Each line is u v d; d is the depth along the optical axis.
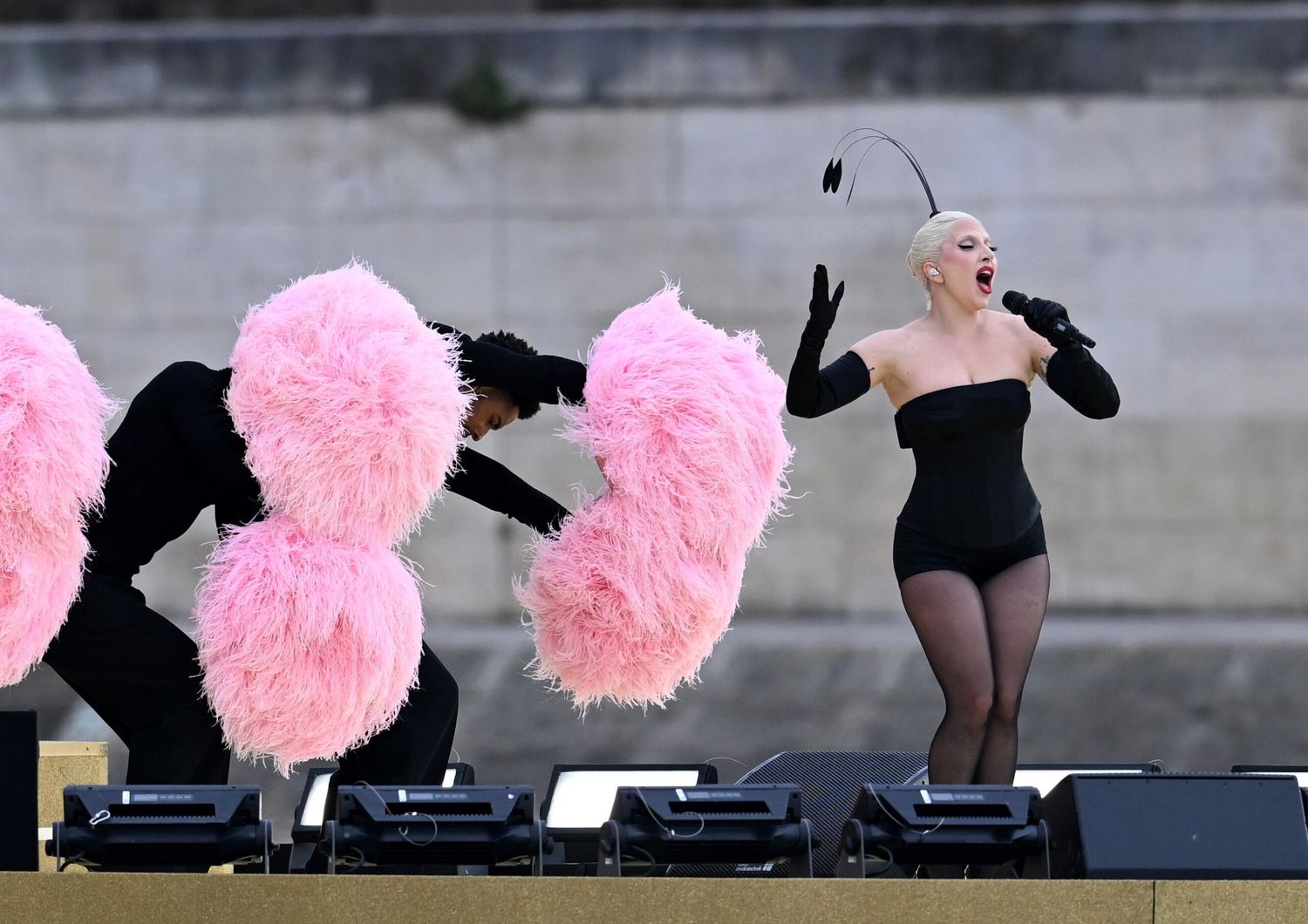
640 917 13.44
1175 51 42.12
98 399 16.41
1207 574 41.25
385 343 16.55
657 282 42.19
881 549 41.22
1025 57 42.19
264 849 14.40
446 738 18.11
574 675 17.78
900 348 17.91
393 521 16.75
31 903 13.52
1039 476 41.56
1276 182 41.94
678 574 17.16
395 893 13.46
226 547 16.62
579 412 17.45
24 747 14.49
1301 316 41.66
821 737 38.53
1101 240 41.91
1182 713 38.47
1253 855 14.06
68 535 16.00
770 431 17.42
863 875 14.23
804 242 42.06
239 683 16.23
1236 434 41.47
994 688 17.03
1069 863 14.27
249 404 16.50
